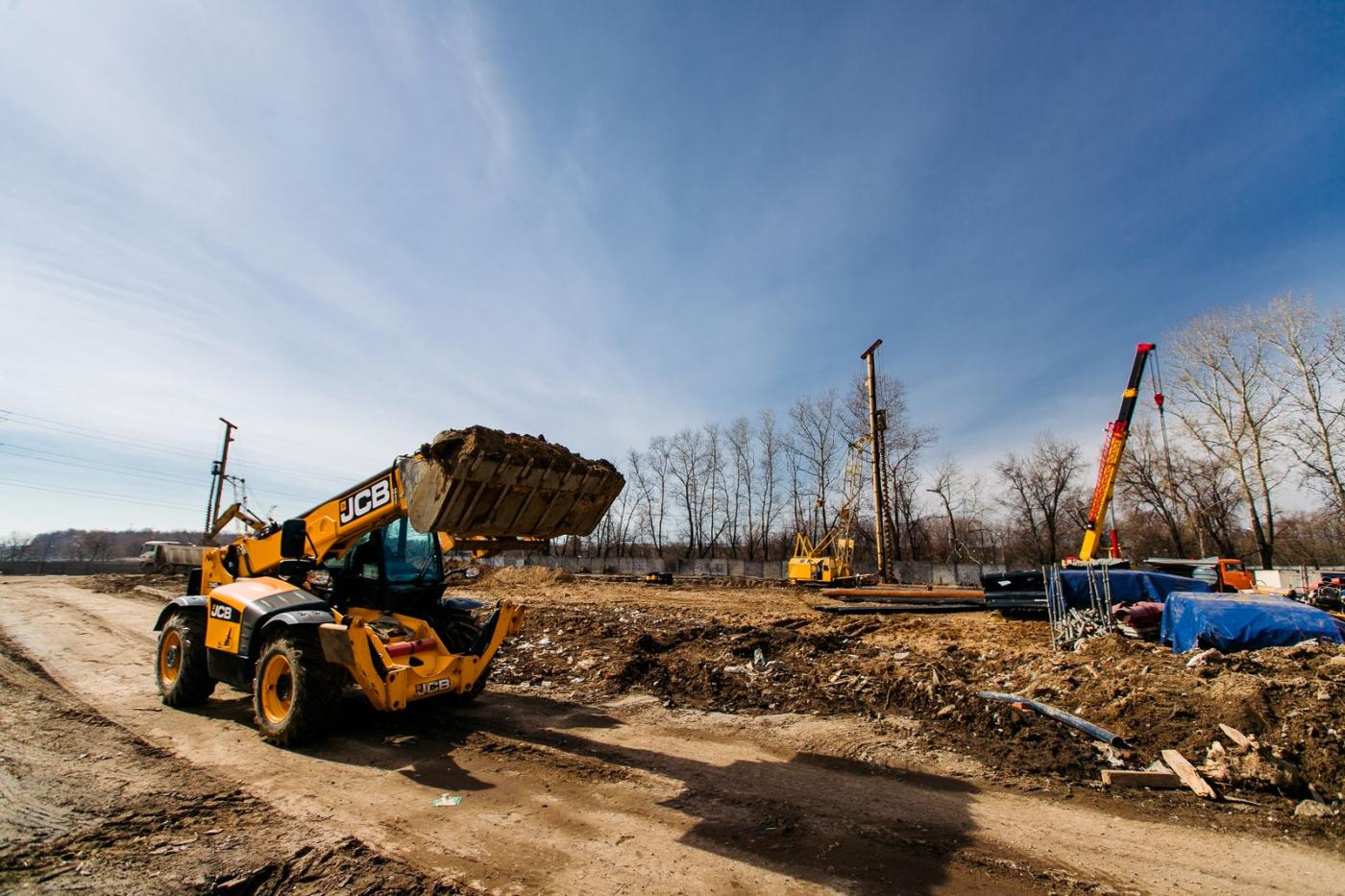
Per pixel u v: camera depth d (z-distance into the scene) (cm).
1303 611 973
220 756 582
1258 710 614
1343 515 3225
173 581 2880
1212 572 2095
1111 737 638
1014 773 579
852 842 436
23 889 348
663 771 573
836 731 703
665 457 6519
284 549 713
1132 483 4066
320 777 537
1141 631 1260
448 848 415
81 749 588
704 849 421
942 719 734
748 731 705
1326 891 380
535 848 418
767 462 6044
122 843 405
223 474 4241
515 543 648
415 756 598
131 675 923
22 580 3362
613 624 1407
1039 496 5041
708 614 2036
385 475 644
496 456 552
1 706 736
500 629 706
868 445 3362
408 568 772
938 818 479
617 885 372
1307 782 527
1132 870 403
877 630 1728
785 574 5156
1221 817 486
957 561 5266
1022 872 398
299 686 607
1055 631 1329
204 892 353
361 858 396
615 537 6600
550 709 786
